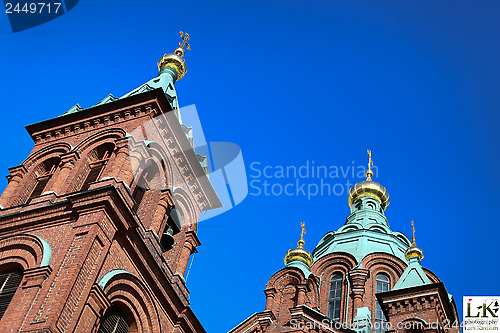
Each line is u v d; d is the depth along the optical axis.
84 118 38.91
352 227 65.38
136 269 32.09
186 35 47.84
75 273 28.16
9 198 35.53
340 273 58.91
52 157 37.81
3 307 28.53
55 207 31.83
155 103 38.19
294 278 50.91
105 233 30.38
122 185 32.94
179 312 34.03
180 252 36.94
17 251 30.64
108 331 30.30
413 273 41.47
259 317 46.94
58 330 26.47
